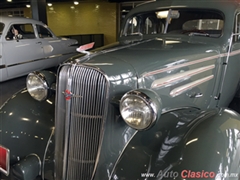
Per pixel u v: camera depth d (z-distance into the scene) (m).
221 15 2.25
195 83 1.94
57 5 14.59
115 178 1.28
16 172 1.52
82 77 1.29
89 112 1.31
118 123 1.35
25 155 1.63
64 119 1.40
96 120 1.31
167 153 1.23
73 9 14.10
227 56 2.26
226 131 1.26
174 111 1.60
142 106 1.15
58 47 6.50
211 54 2.05
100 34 12.88
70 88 1.32
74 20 14.32
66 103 1.35
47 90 1.67
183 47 1.95
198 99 2.05
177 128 1.35
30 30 5.87
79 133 1.36
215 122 1.31
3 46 5.03
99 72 1.25
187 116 1.47
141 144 1.33
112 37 13.22
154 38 2.37
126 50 1.71
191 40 2.27
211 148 1.17
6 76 5.22
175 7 2.43
